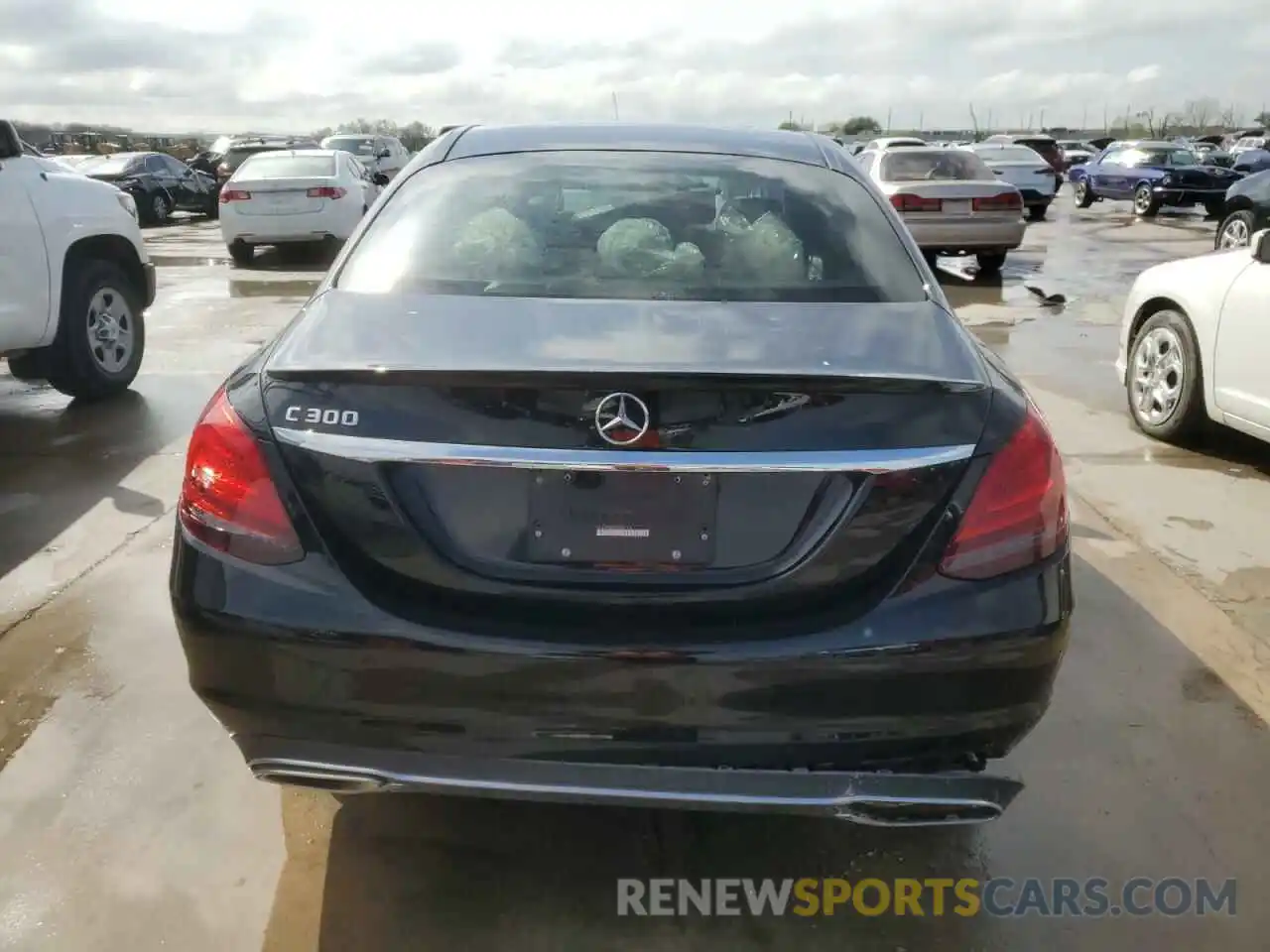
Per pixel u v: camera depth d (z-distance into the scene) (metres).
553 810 2.65
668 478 1.95
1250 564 4.06
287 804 2.64
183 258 14.05
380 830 2.56
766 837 2.58
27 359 6.02
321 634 1.99
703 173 2.91
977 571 2.00
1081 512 4.58
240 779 2.73
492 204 2.75
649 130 3.21
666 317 2.26
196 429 2.15
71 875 2.39
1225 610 3.70
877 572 2.00
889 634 1.96
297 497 2.02
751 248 2.61
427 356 2.05
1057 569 2.06
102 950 2.20
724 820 2.63
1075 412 6.20
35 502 4.58
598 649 1.95
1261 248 4.84
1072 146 49.59
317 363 2.05
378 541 1.99
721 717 1.98
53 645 3.37
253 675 2.04
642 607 1.98
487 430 1.95
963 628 1.98
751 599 1.98
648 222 2.68
